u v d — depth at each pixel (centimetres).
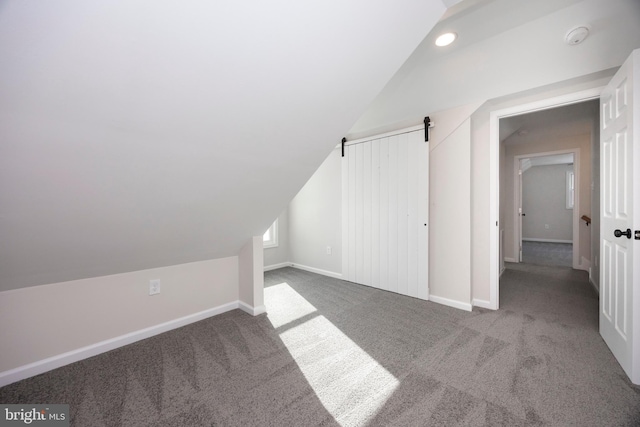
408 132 295
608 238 187
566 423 123
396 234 308
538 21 151
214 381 157
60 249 151
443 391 146
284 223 450
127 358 183
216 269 255
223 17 88
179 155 133
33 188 112
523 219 773
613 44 168
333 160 380
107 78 90
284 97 129
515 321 232
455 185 266
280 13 93
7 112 86
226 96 115
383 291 318
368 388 150
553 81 211
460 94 236
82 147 107
